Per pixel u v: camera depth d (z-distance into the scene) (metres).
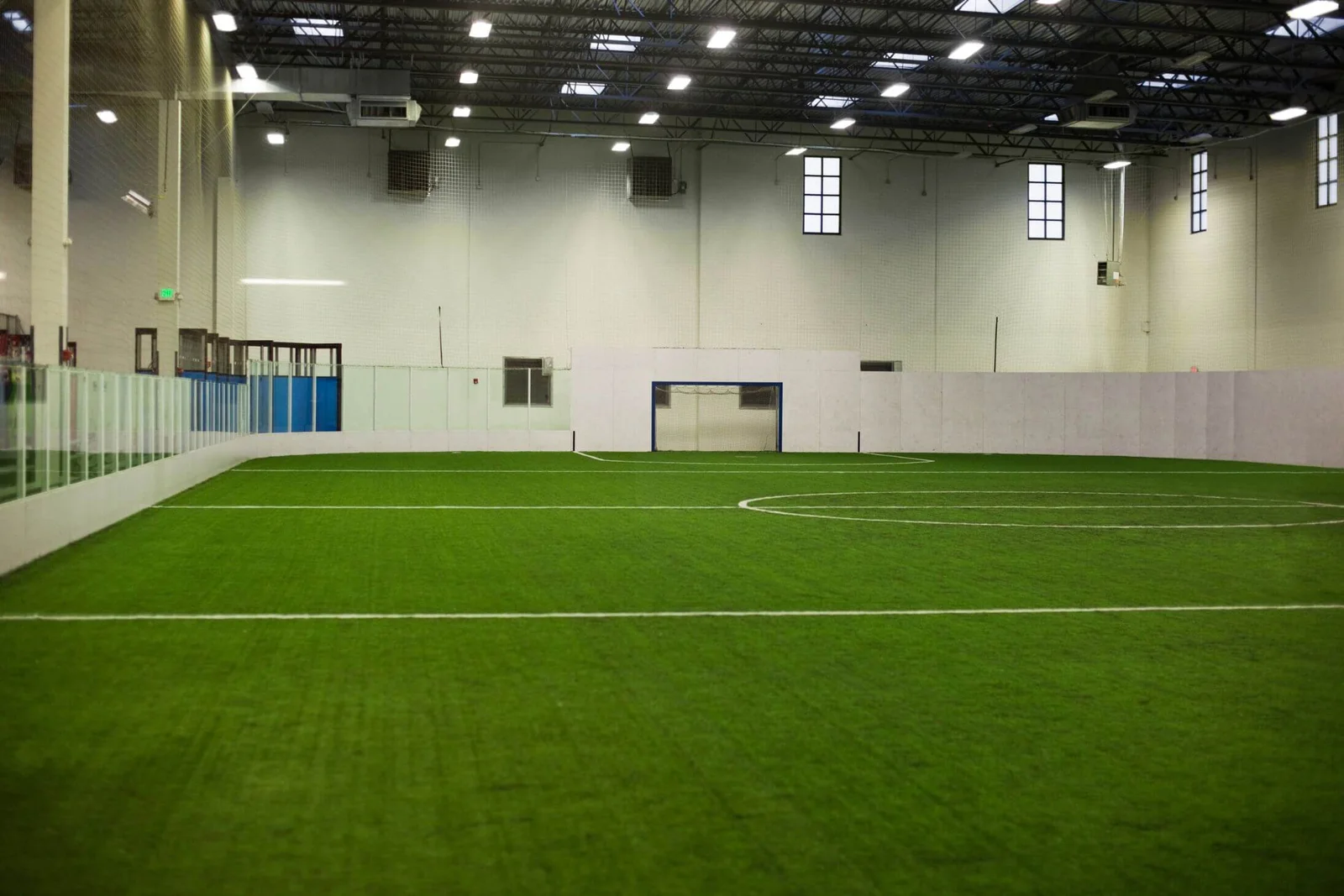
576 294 38.25
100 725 5.79
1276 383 33.09
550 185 38.12
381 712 6.07
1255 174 35.69
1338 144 32.44
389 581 10.57
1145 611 9.34
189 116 25.45
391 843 4.23
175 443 19.84
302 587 10.19
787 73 32.22
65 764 5.15
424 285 37.28
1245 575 11.35
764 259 39.28
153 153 22.98
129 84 22.56
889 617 8.99
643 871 3.99
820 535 14.52
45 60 14.91
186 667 7.07
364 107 30.36
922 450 38.41
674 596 9.89
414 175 37.03
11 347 17.69
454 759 5.26
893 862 4.09
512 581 10.64
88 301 23.66
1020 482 24.67
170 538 13.54
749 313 39.19
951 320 40.31
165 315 23.02
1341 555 12.92
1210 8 25.36
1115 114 31.05
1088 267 40.94
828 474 26.95
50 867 4.00
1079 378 37.59
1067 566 11.91
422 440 36.47
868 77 32.66
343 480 23.56
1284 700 6.48
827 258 39.62
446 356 37.41
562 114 37.69
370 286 36.91
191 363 24.48
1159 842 4.30
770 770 5.14
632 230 38.59
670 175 38.56
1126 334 40.97
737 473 27.09
